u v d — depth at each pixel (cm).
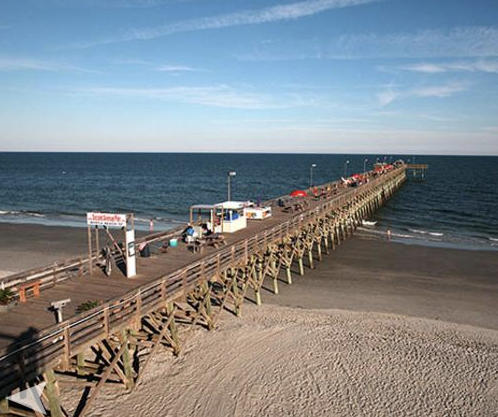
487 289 2116
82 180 9044
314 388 1187
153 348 1221
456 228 3906
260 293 2027
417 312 1808
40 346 864
